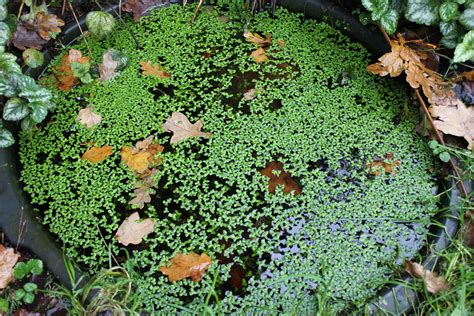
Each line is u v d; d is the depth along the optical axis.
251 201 1.16
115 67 1.33
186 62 1.37
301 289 1.06
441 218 1.11
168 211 1.15
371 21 1.34
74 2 1.41
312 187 1.17
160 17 1.44
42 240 1.09
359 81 1.32
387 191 1.17
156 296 1.05
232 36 1.42
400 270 1.06
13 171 1.17
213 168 1.20
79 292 1.03
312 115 1.27
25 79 1.17
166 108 1.29
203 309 1.02
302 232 1.12
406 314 1.01
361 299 1.04
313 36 1.40
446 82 1.24
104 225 1.13
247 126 1.26
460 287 1.01
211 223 1.13
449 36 1.25
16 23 1.29
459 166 1.15
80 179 1.19
